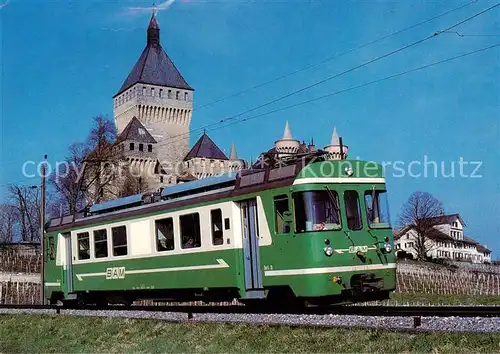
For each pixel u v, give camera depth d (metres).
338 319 13.43
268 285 16.12
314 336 11.88
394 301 27.94
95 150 70.94
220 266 17.62
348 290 15.42
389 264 16.06
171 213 19.48
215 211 17.91
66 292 25.52
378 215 16.31
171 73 123.12
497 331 10.44
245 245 17.08
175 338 14.15
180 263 19.03
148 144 106.12
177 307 20.31
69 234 25.62
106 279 22.56
